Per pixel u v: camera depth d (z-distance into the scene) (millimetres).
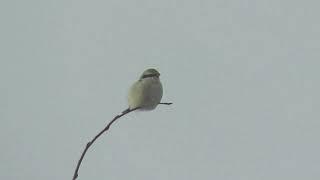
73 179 8930
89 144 9117
